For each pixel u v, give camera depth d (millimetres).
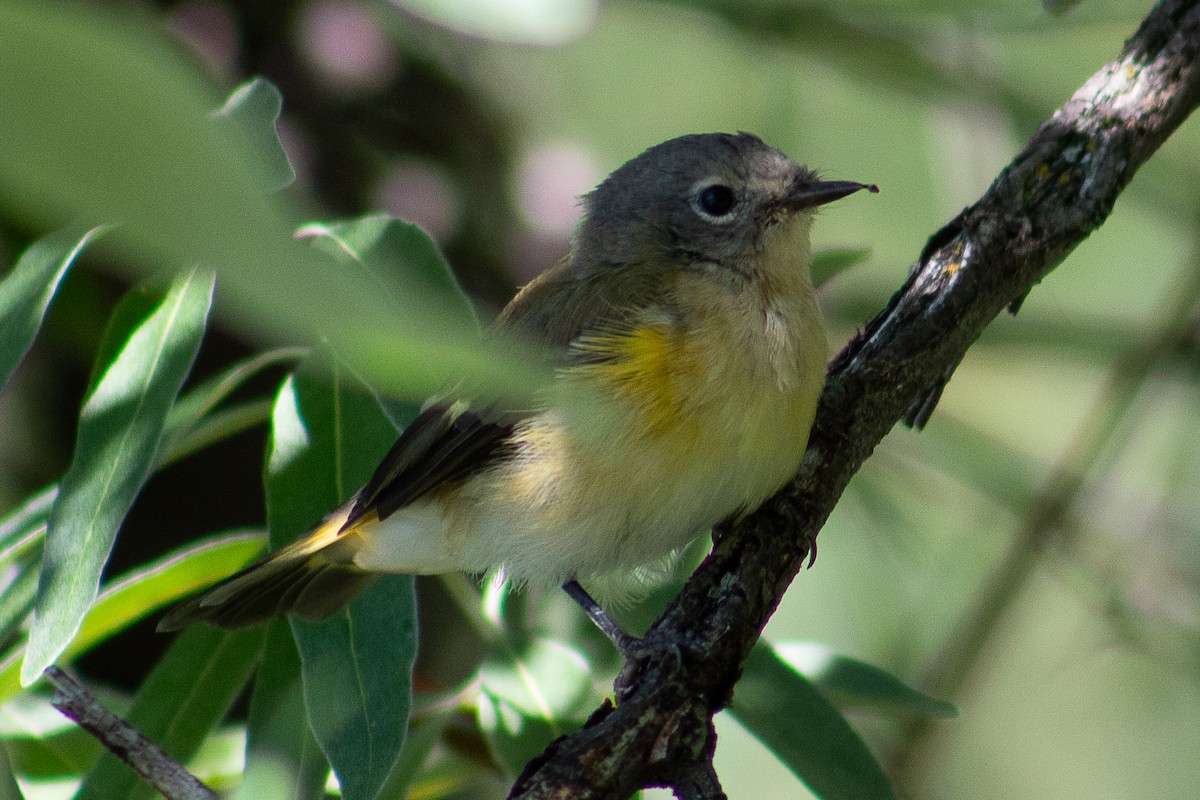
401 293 1649
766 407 6344
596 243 7328
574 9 5016
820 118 14898
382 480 6379
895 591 11664
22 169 1239
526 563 6773
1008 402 14375
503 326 6891
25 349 5250
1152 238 14938
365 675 5562
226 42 10375
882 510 11398
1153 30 6727
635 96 14000
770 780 12219
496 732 6219
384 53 10812
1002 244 6652
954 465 11469
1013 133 11781
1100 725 12875
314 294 1396
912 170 14930
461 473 6785
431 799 7227
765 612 6145
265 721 6094
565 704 6281
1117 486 11875
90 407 5375
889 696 6824
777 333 6535
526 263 11602
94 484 5199
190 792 4785
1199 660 10438
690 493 6352
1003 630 10344
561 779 4996
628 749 5152
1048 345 11422
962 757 12875
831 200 6996
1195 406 11805
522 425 6637
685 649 5668
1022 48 13750
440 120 11266
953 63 11352
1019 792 12695
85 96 1250
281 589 6648
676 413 6285
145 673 9711
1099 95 6723
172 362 5375
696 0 9852
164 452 5973
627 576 7070
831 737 6137
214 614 6418
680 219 7098
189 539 9844
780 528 6457
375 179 11086
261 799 5848
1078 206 6578
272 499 6016
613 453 6332
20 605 5930
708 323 6496
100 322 9211
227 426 6648
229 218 1304
